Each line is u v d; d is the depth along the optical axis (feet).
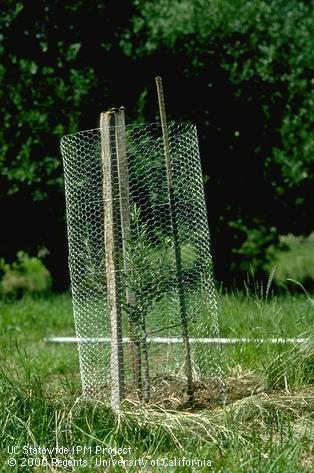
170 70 44.78
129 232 23.81
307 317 28.78
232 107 44.68
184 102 44.83
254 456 19.71
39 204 45.01
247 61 44.50
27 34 41.98
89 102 44.32
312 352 25.35
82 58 43.86
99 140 27.07
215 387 24.61
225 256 45.80
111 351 23.80
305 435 20.94
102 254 25.52
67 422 21.71
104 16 42.88
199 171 24.85
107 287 23.86
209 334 25.35
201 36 45.11
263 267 48.78
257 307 30.40
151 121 44.47
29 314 39.34
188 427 21.71
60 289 47.55
